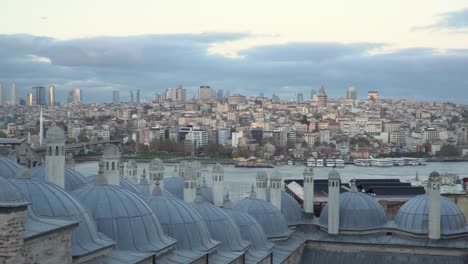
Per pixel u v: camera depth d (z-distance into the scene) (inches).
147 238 2069.4
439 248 3129.9
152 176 3336.6
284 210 3503.9
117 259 1878.7
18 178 1841.8
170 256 2174.0
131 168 3806.6
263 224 3179.1
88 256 1758.1
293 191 4987.7
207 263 2330.2
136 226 2054.6
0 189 1337.4
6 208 1315.2
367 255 3260.3
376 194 4726.9
